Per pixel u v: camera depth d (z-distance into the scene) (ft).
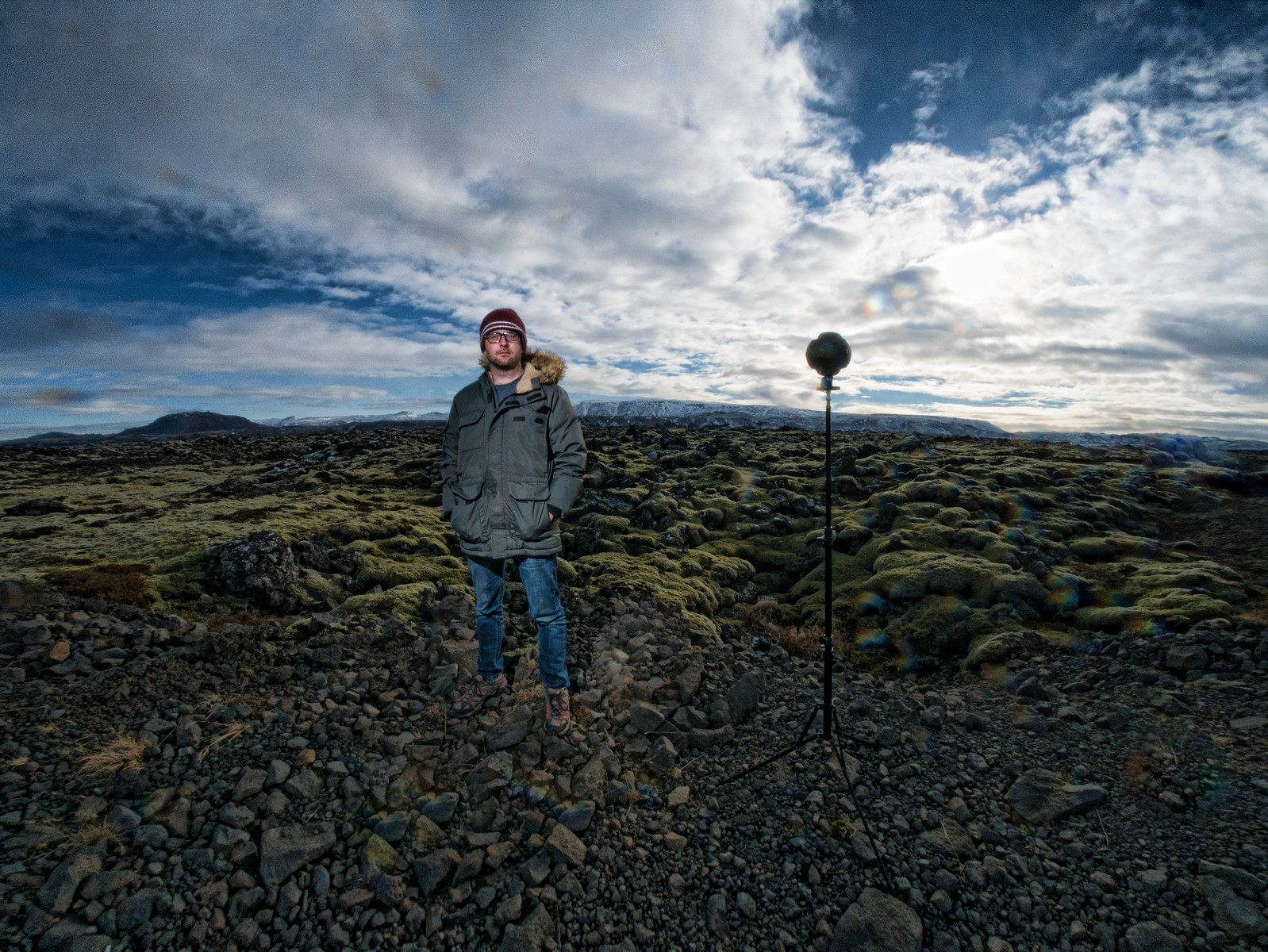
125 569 20.80
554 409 12.34
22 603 16.52
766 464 63.16
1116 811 11.12
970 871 9.86
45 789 9.84
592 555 32.86
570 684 15.74
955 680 20.58
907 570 28.91
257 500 41.63
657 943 8.66
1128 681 17.08
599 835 10.57
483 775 11.64
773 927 8.94
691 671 16.38
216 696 13.41
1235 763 12.16
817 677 18.19
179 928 8.00
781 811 11.35
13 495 45.47
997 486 47.09
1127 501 43.19
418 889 9.16
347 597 22.91
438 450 80.79
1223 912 8.64
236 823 9.75
